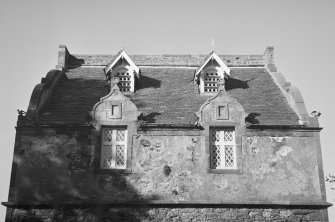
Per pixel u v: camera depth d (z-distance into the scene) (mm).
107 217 18969
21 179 19453
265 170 19766
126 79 23828
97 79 24969
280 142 20172
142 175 19578
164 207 19094
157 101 22594
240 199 19312
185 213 19031
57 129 20109
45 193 19297
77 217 18984
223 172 19672
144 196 19266
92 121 20312
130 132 20188
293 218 19141
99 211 19031
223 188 19469
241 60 27062
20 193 19266
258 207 19172
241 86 24375
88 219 18969
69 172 19594
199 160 19828
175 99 22844
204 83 23734
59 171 19609
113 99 20703
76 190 19344
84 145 19953
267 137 20219
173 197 19281
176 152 19922
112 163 19984
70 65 26688
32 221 18906
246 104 22391
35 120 20531
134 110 20531
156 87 24141
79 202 18938
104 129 20500
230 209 19125
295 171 19812
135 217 18984
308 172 19828
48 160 19750
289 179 19688
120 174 19562
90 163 19719
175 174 19609
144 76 25312
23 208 19062
